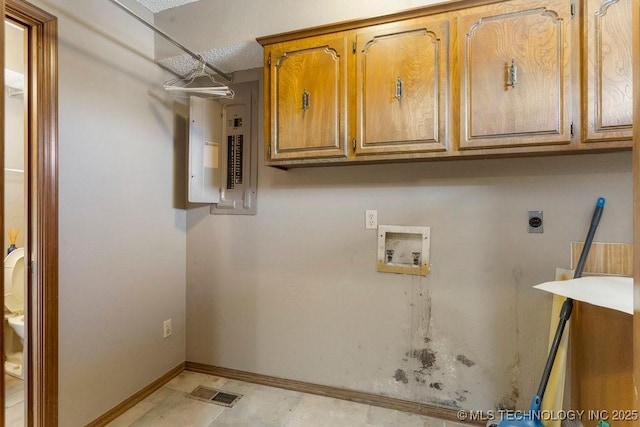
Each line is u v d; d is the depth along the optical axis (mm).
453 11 1530
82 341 1710
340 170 2086
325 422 1840
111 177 1876
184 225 2451
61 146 1602
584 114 1357
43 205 1523
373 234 2018
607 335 1326
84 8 1717
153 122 2176
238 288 2324
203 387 2205
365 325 2039
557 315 1646
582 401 1544
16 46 2270
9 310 2375
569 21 1373
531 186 1735
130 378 1995
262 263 2264
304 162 1788
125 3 1969
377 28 1645
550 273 1705
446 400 1893
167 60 2162
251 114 2295
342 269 2084
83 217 1715
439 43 1543
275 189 2232
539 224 1721
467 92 1504
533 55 1413
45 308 1530
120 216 1935
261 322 2266
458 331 1868
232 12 2004
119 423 1828
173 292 2346
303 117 1769
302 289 2170
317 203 2135
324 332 2123
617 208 1595
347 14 1796
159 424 1818
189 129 2189
